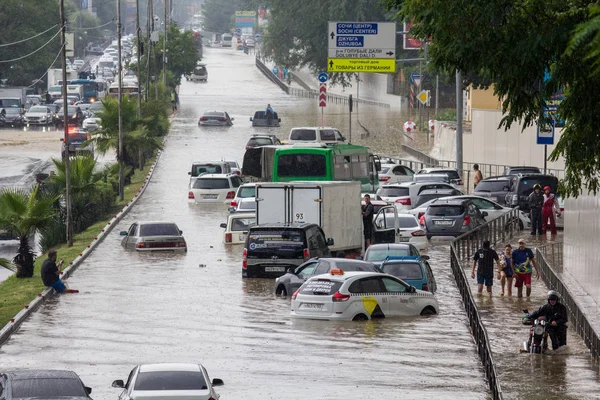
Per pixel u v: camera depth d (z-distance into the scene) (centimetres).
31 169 17088
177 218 12381
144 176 16150
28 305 7300
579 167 3981
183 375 4034
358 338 6309
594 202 7250
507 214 10494
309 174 11206
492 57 3762
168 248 10112
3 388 4016
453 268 8788
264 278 8544
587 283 7562
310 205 9006
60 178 12188
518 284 7750
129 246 10294
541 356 5809
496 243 10188
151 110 19338
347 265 7512
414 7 3853
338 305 6862
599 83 3544
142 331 6544
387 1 4216
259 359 5738
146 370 4072
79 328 6662
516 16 3669
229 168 14712
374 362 5659
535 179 11394
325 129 15775
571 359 5731
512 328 6638
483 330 5466
